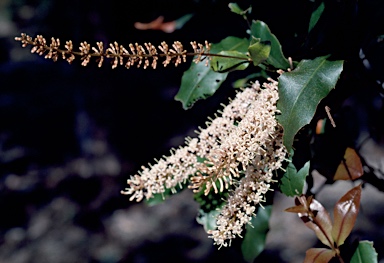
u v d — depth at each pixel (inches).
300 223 81.0
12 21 134.3
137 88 122.1
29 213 93.3
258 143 16.3
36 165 113.5
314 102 15.9
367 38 18.9
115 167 102.2
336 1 18.0
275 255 73.7
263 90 16.7
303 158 17.5
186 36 22.8
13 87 145.9
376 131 23.0
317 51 17.9
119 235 84.5
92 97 103.9
